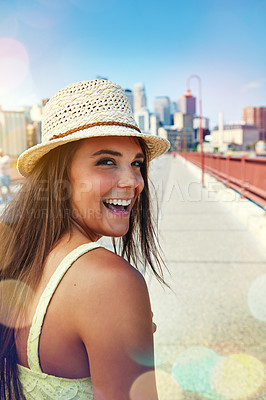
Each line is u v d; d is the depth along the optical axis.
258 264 4.50
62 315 0.62
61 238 0.78
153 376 0.57
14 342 0.71
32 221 0.82
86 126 0.80
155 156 1.17
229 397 2.13
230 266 4.44
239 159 10.09
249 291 3.66
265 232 5.39
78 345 0.62
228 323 3.01
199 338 2.80
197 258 4.79
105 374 0.56
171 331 2.92
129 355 0.56
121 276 0.60
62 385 0.64
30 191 0.86
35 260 0.75
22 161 0.89
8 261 0.80
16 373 0.70
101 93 0.82
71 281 0.64
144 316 0.59
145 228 1.20
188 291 3.70
